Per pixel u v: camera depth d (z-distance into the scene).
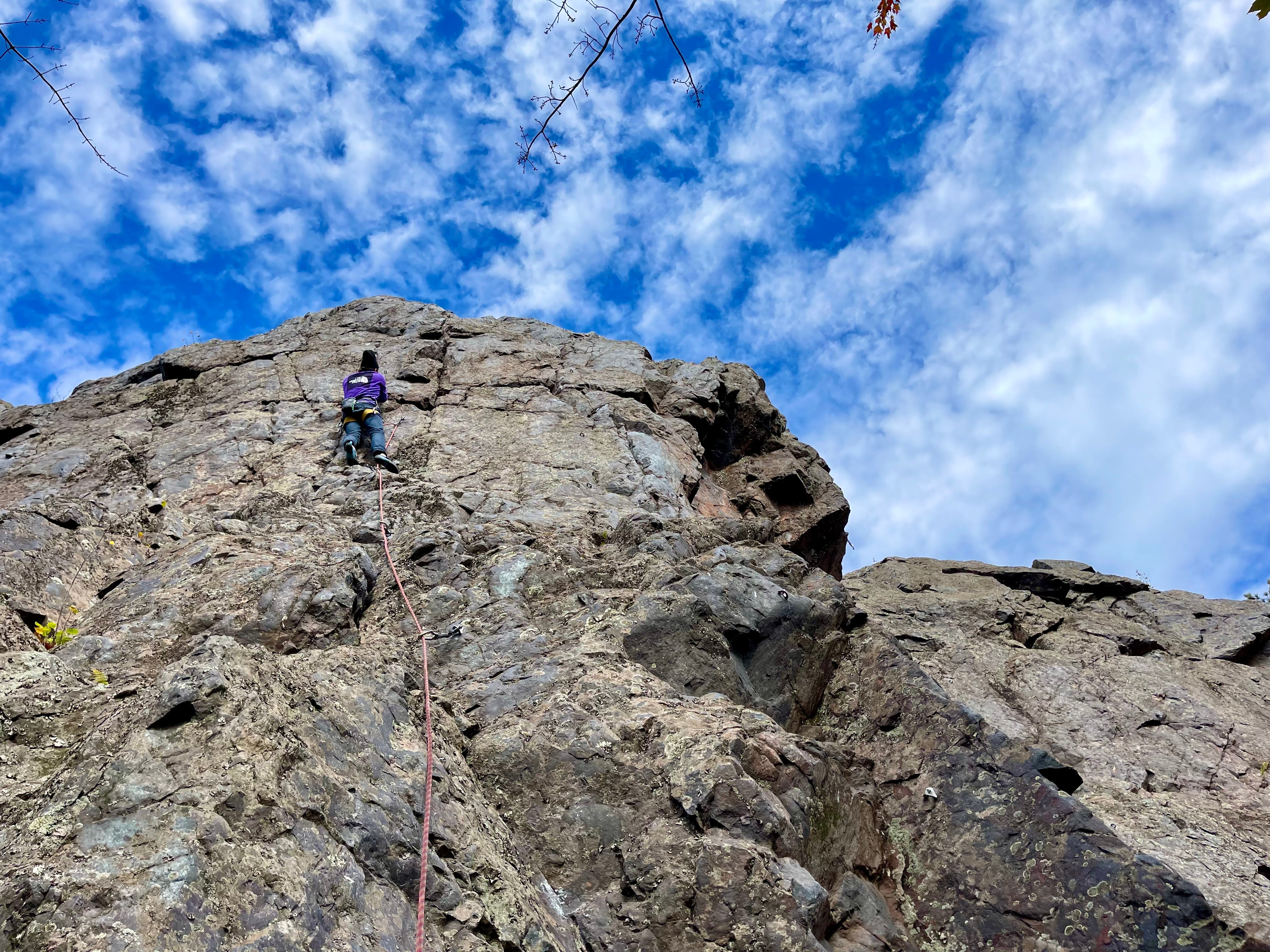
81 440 11.12
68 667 4.96
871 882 4.65
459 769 4.56
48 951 2.67
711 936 3.91
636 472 10.41
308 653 4.84
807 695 5.98
